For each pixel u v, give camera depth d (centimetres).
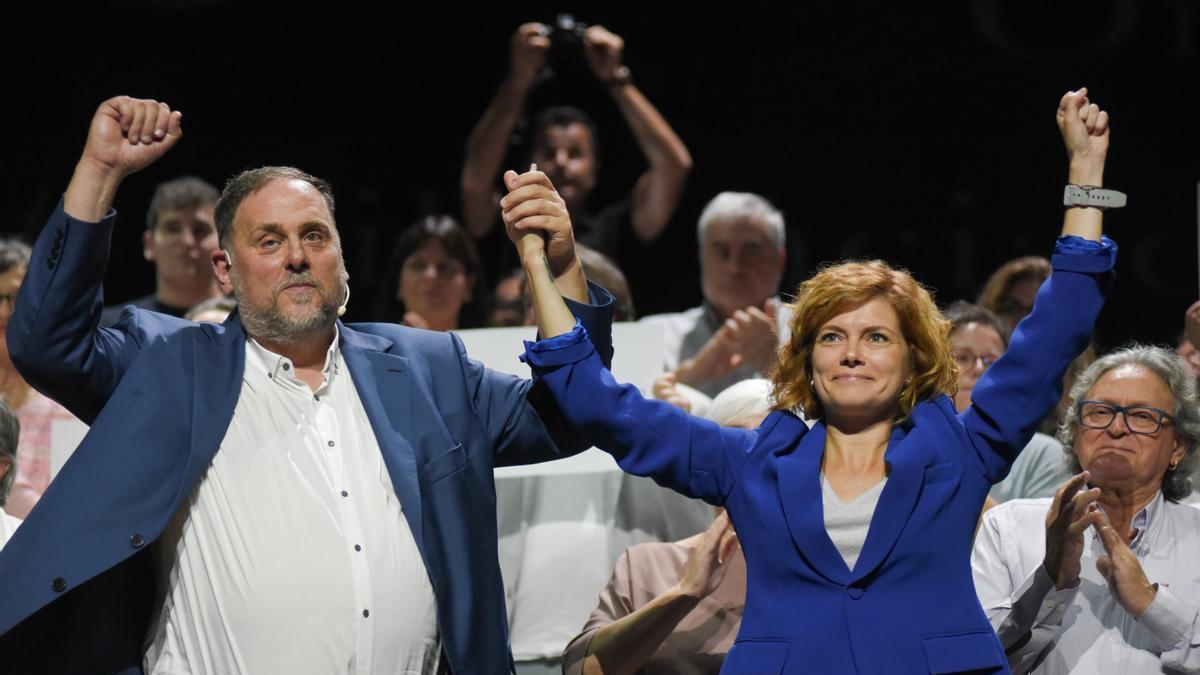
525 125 1816
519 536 1214
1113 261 829
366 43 2233
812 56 2209
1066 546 896
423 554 843
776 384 874
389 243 2212
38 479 1331
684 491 844
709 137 2222
